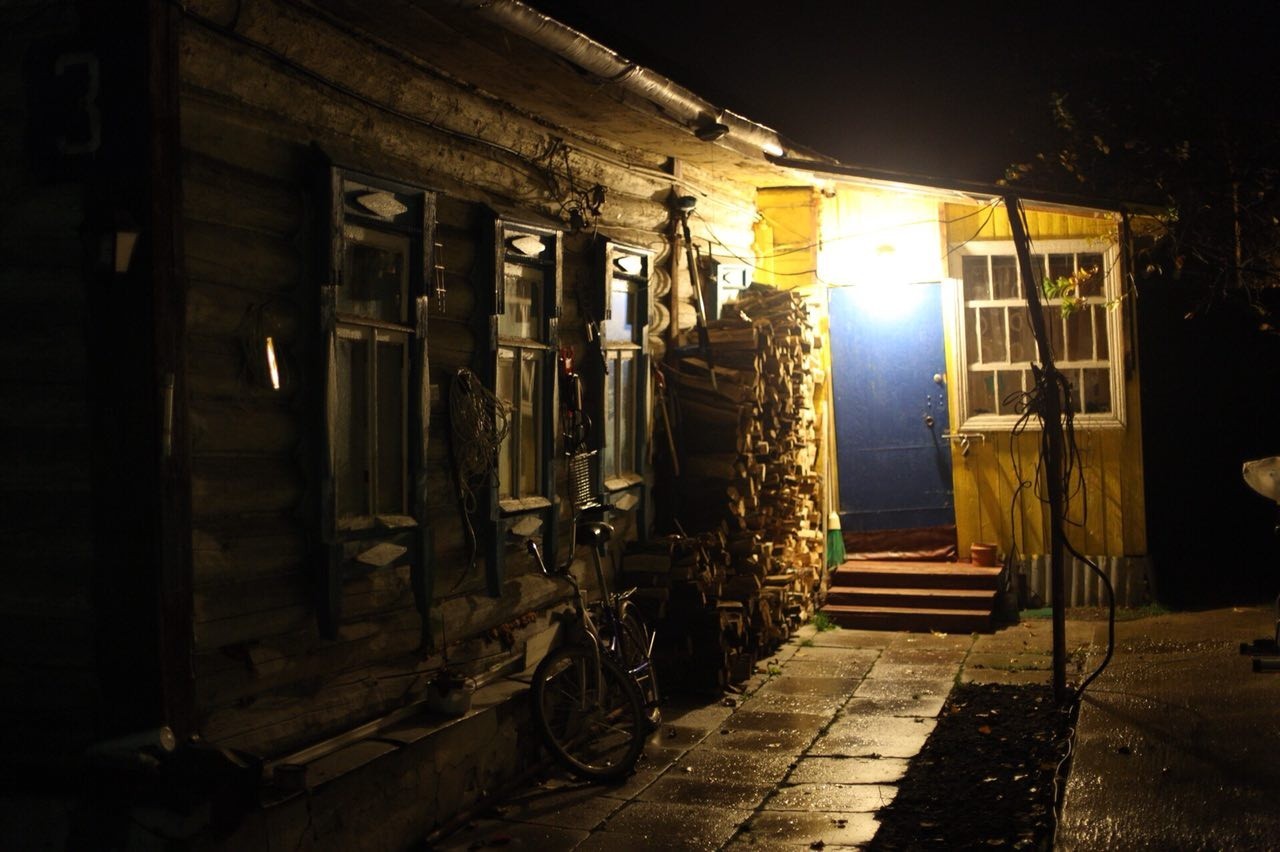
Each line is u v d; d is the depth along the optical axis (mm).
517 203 7660
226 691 5098
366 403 6070
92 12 4703
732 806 6441
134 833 4586
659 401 9734
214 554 5023
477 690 6863
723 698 8781
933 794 6492
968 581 11258
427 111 6656
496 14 5738
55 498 4812
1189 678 7945
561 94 7234
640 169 9398
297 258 5562
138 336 4641
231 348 5191
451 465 6781
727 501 9633
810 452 11719
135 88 4645
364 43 6031
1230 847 5145
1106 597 11297
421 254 6383
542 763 7160
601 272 8562
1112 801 5805
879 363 11906
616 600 7867
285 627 5445
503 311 7207
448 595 6746
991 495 11633
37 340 4801
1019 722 7750
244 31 5211
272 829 4969
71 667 4805
